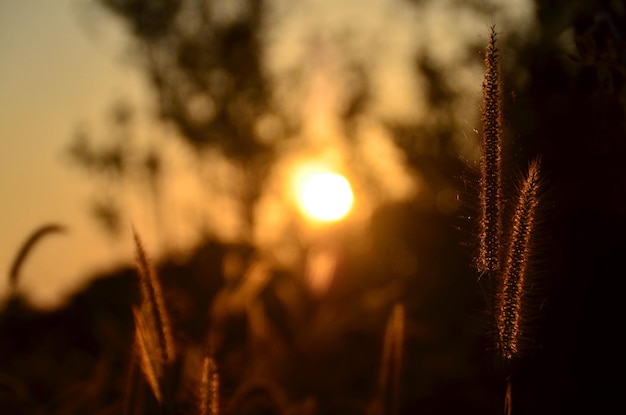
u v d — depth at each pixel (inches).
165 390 72.8
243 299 176.1
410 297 247.9
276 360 177.0
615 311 139.3
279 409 138.7
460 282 249.8
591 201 129.2
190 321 163.8
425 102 270.1
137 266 73.2
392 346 82.8
